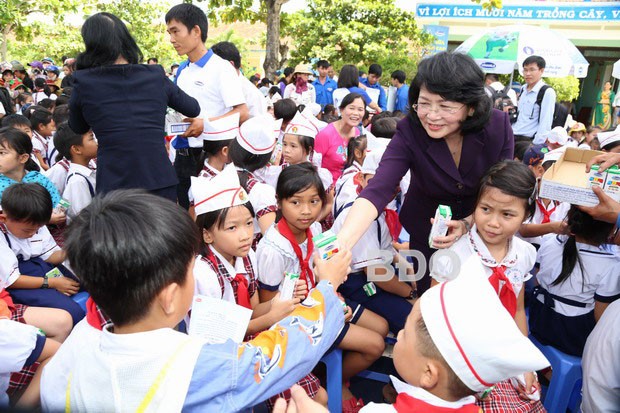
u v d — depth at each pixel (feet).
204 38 11.25
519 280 6.56
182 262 3.51
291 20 47.50
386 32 43.65
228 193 6.23
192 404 3.47
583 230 6.98
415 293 8.53
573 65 27.96
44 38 66.95
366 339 7.37
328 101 29.76
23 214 7.86
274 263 7.19
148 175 8.52
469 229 6.72
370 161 8.47
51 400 3.80
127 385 3.42
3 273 7.73
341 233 5.65
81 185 10.16
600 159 6.00
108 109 8.18
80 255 3.35
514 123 19.21
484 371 3.65
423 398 3.96
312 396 6.71
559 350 7.61
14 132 9.90
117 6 65.51
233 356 3.71
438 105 5.47
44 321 7.68
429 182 6.46
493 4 32.37
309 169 7.20
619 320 5.74
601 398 5.89
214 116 11.43
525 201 5.99
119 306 3.43
